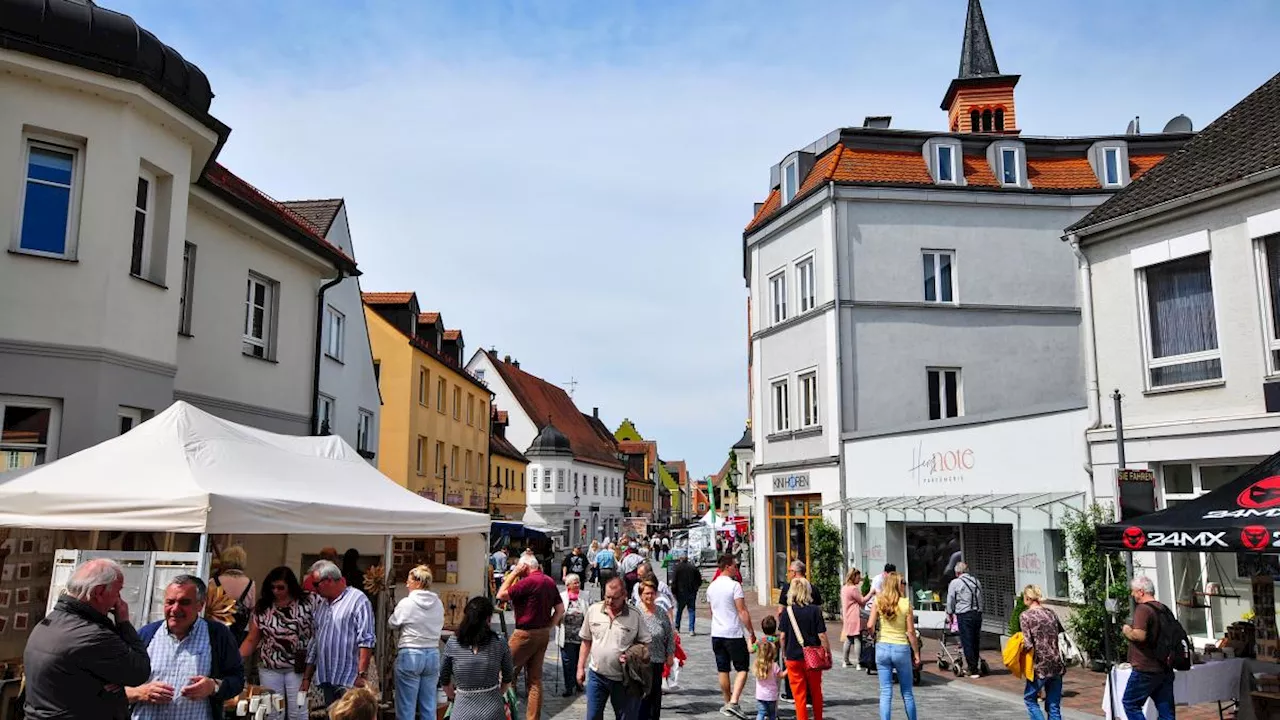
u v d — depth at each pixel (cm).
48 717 487
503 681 797
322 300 2073
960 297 2414
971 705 1200
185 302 1573
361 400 2550
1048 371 2431
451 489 3969
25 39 1132
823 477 2347
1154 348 1476
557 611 1043
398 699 916
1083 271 1585
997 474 1767
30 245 1159
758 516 2678
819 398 2394
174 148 1330
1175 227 1433
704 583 3828
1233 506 905
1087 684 1333
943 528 1975
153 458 869
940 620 1633
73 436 1138
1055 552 1633
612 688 876
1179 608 1402
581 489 7169
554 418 7538
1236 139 1473
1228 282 1352
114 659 500
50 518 784
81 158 1200
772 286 2666
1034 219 2470
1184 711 1133
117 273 1202
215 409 1647
